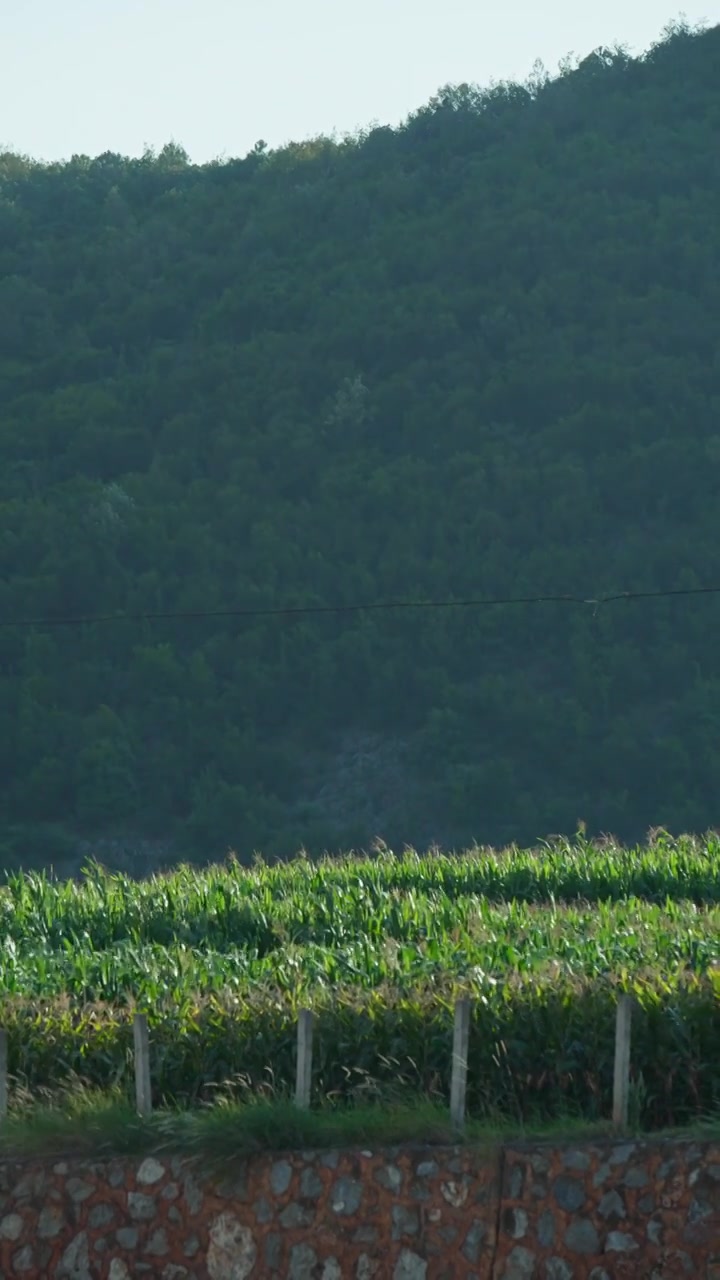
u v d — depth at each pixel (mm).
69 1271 38656
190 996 45656
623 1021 39094
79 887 83438
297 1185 38031
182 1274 38188
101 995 49844
